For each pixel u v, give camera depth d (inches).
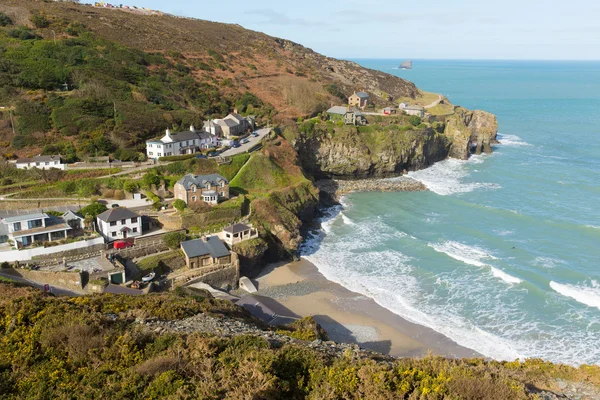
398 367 862.5
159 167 2792.8
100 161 2810.0
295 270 2395.4
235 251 2269.9
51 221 2092.8
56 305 1154.7
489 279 2193.7
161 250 2201.0
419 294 2105.1
